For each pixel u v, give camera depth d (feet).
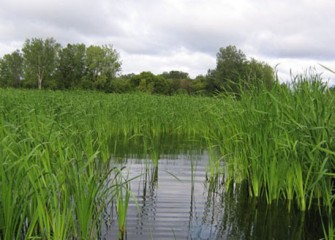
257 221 18.38
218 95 27.91
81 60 212.23
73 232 15.20
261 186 22.52
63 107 34.09
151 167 28.86
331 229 14.17
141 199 21.13
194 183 24.93
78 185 14.37
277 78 22.16
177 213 19.12
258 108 22.26
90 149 22.49
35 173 14.75
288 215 19.17
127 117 48.49
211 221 18.24
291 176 20.44
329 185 18.92
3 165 13.80
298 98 20.67
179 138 46.19
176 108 54.44
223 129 25.16
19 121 22.84
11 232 13.19
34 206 14.47
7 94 46.09
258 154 21.54
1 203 13.23
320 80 21.15
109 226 17.06
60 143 17.13
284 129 19.57
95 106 45.03
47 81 232.12
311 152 19.16
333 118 20.20
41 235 13.98
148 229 16.98
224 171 25.82
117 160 29.60
